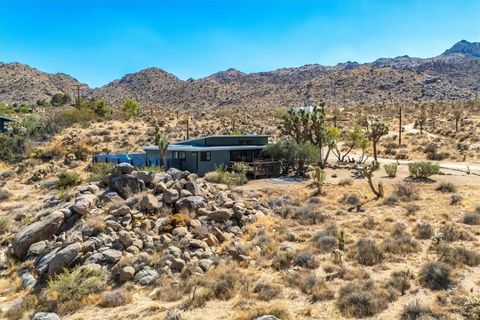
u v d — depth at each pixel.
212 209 24.48
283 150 42.22
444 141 67.25
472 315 12.70
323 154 61.00
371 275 17.17
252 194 31.94
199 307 15.12
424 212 26.75
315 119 45.88
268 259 19.47
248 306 14.89
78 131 71.50
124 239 19.94
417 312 13.58
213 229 21.98
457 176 39.25
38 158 56.31
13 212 31.75
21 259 21.06
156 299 16.17
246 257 19.34
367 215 26.58
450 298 14.84
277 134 75.94
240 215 24.28
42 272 18.56
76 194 27.16
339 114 109.31
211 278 17.19
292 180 39.16
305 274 17.38
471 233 22.20
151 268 18.34
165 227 21.62
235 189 33.28
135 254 19.39
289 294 15.89
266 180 39.19
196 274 17.73
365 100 192.50
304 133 46.44
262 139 46.88
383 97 196.25
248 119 101.88
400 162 53.03
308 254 18.97
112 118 85.62
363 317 13.84
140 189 25.95
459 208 27.17
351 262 18.66
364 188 34.50
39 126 71.56
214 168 42.00
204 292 15.88
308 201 30.66
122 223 21.80
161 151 40.72
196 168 41.19
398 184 33.50
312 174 40.91
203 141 44.12
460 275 16.73
